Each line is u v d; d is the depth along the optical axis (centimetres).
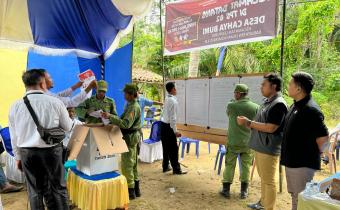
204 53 1372
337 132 558
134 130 405
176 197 435
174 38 624
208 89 511
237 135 412
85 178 346
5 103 674
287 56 1263
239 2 482
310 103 259
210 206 402
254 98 439
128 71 623
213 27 532
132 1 549
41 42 497
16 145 288
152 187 478
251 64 1288
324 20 1162
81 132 350
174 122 524
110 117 360
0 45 458
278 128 322
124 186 358
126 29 608
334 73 1420
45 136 275
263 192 348
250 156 427
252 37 466
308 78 259
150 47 1998
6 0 435
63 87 665
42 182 291
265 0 446
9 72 675
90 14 524
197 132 536
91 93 454
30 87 288
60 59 659
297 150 262
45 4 469
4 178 441
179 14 607
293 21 1419
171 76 1564
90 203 334
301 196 197
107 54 618
